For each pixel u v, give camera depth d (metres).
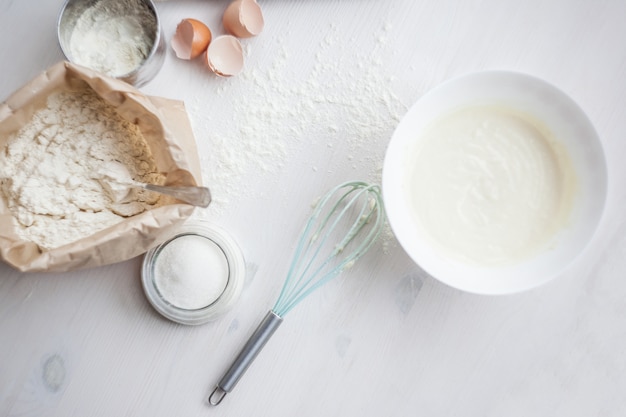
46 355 0.74
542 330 0.76
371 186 0.70
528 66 0.75
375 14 0.74
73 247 0.66
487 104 0.71
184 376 0.75
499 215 0.71
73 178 0.70
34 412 0.74
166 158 0.68
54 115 0.70
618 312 0.75
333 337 0.76
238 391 0.76
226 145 0.75
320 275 0.75
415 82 0.75
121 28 0.72
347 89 0.75
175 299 0.73
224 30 0.75
